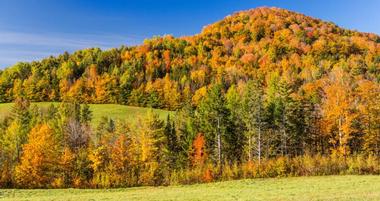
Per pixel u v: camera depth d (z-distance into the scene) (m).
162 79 177.00
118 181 67.19
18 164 73.44
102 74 186.75
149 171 70.19
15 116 113.44
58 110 131.25
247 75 175.75
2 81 182.00
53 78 187.75
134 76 181.50
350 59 170.75
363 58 172.88
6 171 70.12
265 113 81.00
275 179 63.59
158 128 84.00
